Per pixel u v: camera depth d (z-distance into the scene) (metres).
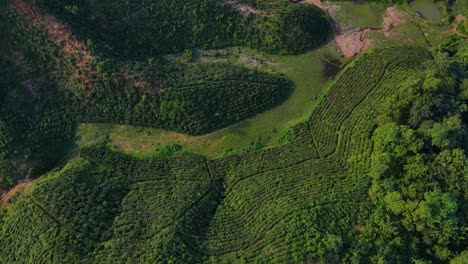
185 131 60.09
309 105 62.09
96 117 60.09
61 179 54.25
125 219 51.78
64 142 59.62
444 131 48.72
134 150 59.41
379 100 58.31
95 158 57.81
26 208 52.41
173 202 53.28
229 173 57.00
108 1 62.03
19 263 48.81
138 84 59.09
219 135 60.44
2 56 58.16
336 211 50.00
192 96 59.44
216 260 47.97
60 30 57.56
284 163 56.78
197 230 51.09
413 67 60.62
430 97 52.22
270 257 47.09
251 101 61.09
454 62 54.69
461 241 47.12
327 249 46.28
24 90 58.75
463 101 53.19
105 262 47.34
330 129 58.84
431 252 47.84
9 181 56.16
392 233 47.41
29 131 57.88
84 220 50.88
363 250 46.31
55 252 47.69
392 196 48.56
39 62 58.50
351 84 61.56
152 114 59.66
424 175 48.81
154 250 47.94
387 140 51.16
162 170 57.25
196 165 57.62
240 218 52.12
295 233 48.06
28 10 56.81
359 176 53.50
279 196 52.81
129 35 62.84
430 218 46.12
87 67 58.06
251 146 59.53
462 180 47.53
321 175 54.62
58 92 59.22
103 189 54.03
